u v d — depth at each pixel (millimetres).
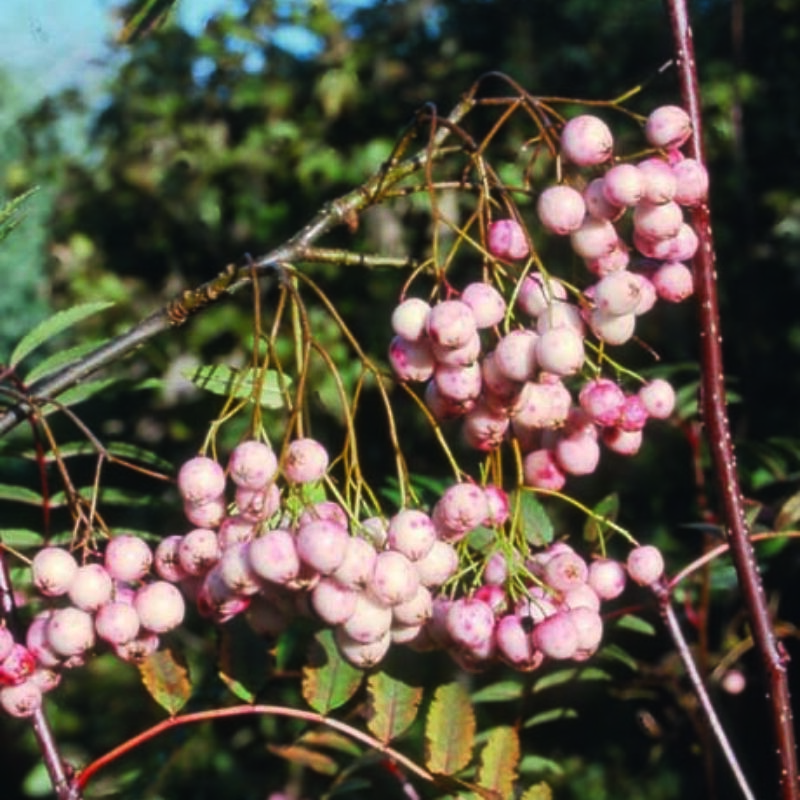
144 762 562
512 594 375
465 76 1314
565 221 362
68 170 1433
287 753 500
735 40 1074
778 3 1269
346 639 359
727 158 1256
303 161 1312
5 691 365
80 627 359
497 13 1329
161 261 1385
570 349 350
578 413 383
